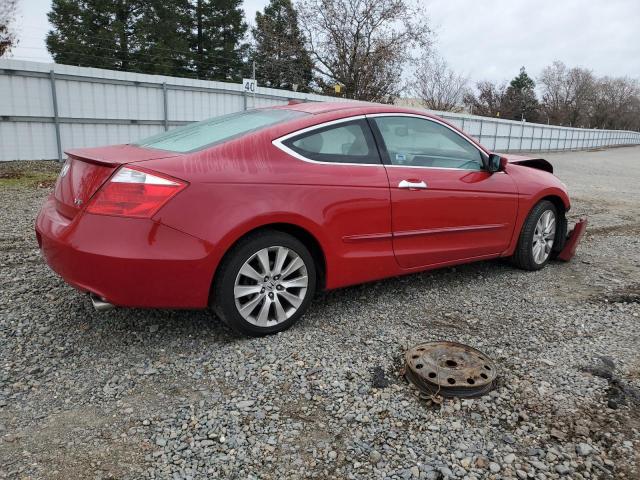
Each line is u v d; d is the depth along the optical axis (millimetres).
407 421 2488
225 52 39750
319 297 4070
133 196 2797
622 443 2367
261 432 2373
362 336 3387
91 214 2838
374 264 3709
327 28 30531
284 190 3188
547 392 2766
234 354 3074
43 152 12836
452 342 3229
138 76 14203
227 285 3055
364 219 3568
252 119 3672
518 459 2248
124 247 2773
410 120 4020
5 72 11883
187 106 15523
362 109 3775
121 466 2137
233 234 2963
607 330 3627
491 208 4422
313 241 3418
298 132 3395
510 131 33406
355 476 2125
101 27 34781
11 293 3863
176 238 2836
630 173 21062
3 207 7250
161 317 3551
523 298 4238
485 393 2730
